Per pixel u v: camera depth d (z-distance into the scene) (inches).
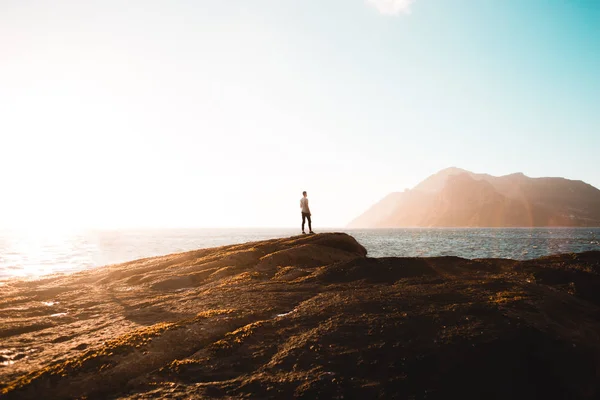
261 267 563.5
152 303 333.7
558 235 4237.2
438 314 260.5
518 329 234.5
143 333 216.1
